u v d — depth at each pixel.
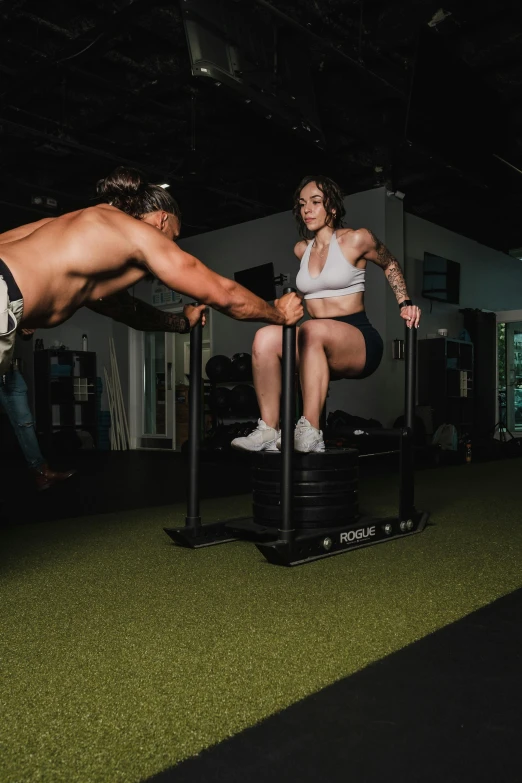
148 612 1.59
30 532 2.69
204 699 1.10
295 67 4.83
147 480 5.03
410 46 5.25
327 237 2.53
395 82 5.56
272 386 2.48
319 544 2.20
